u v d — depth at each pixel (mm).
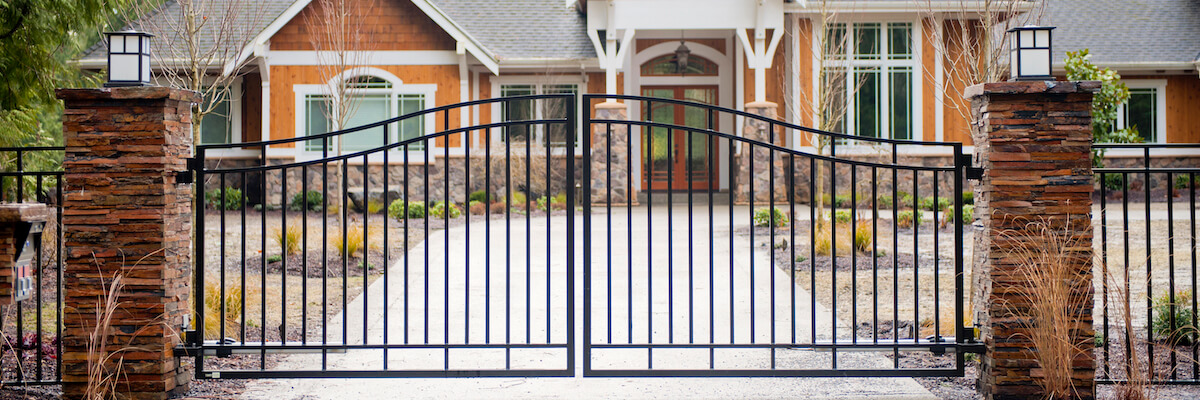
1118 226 11945
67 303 4363
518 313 6996
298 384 4859
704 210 15867
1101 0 19609
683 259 9805
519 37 17312
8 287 3500
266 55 16125
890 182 16406
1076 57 12164
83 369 4371
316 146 16453
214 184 16844
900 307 7223
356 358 5582
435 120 16578
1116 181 17625
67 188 4344
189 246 4750
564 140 17297
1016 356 4367
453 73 16594
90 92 4270
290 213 15891
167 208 4402
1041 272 4273
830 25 15430
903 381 4867
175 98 4367
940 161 16453
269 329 6473
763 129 16141
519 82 17375
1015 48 4414
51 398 4559
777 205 16281
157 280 4367
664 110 19172
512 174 16484
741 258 9859
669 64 19156
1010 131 4316
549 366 5312
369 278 8758
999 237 4344
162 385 4406
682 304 7332
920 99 16328
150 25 7262
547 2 18375
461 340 6066
